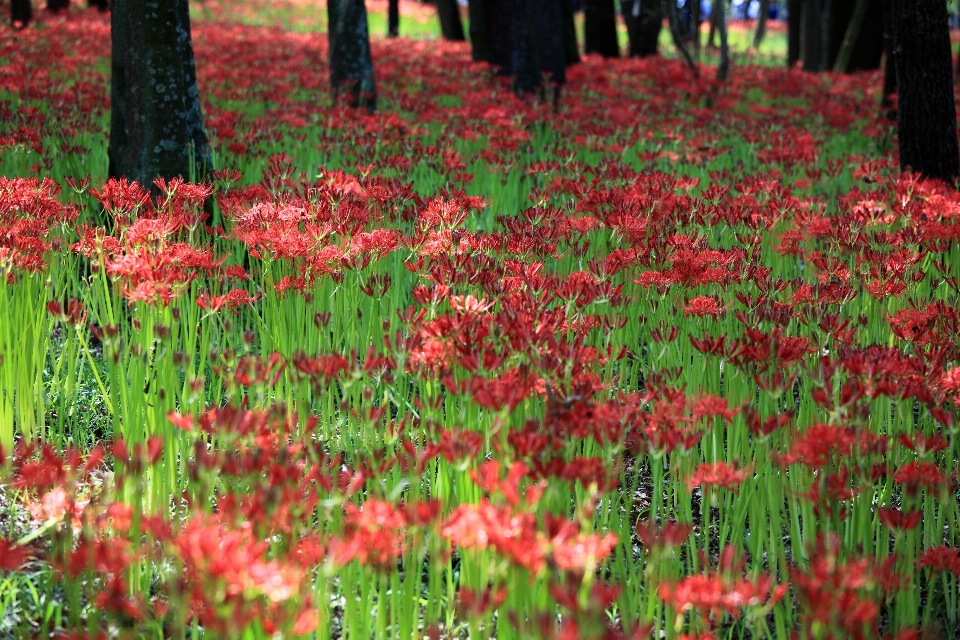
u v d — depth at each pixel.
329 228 4.00
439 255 4.04
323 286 4.26
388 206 5.05
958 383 3.05
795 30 21.95
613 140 8.90
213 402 3.86
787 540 3.46
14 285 3.71
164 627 2.65
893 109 10.87
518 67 13.13
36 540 2.96
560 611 2.84
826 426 2.66
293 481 2.31
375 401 4.21
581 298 3.59
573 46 17.28
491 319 3.06
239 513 2.29
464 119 8.89
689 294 4.53
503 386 2.56
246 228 4.13
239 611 1.84
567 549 1.94
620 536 2.95
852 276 4.59
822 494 2.65
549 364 2.75
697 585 2.07
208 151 5.94
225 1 30.66
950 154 7.39
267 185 4.95
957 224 5.08
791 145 8.45
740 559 2.58
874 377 2.92
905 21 7.31
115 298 4.04
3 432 3.43
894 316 3.95
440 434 2.77
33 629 2.62
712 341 3.16
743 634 2.94
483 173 7.34
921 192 5.77
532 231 4.53
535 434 2.36
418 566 2.76
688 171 7.97
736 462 3.39
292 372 3.05
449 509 2.89
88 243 3.78
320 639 2.40
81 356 4.46
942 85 7.30
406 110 10.48
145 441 3.14
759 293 4.66
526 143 8.40
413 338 2.96
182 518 3.04
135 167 5.74
